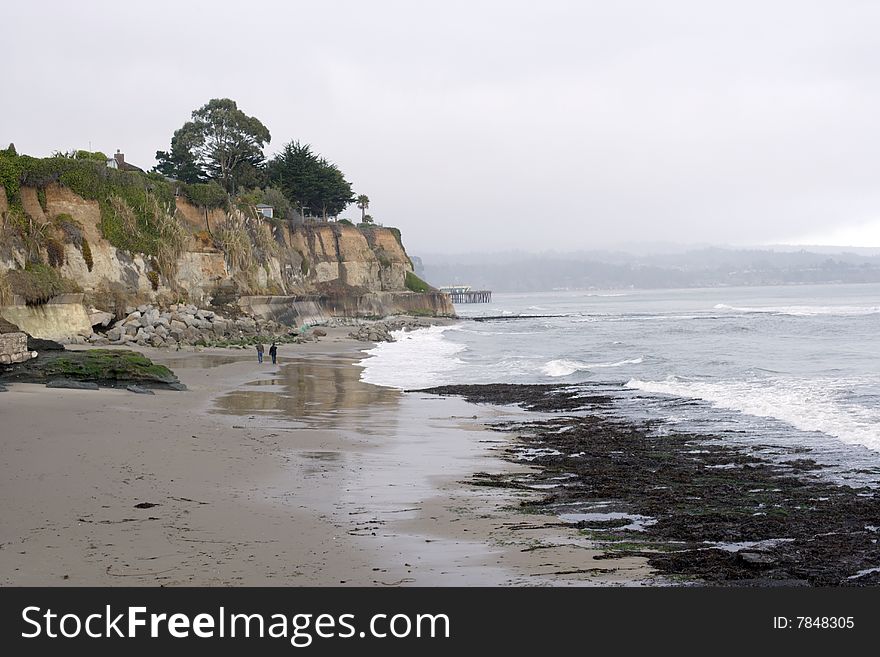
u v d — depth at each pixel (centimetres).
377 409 2950
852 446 2144
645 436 2370
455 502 1523
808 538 1290
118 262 6384
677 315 12812
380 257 13875
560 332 8725
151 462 1753
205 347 5906
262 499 1482
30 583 1015
